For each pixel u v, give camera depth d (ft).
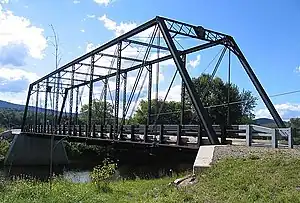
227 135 60.44
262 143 62.85
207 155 50.31
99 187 58.08
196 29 84.02
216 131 62.59
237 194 36.06
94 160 204.44
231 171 42.86
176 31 80.59
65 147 206.49
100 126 107.14
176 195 40.81
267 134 55.11
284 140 59.41
